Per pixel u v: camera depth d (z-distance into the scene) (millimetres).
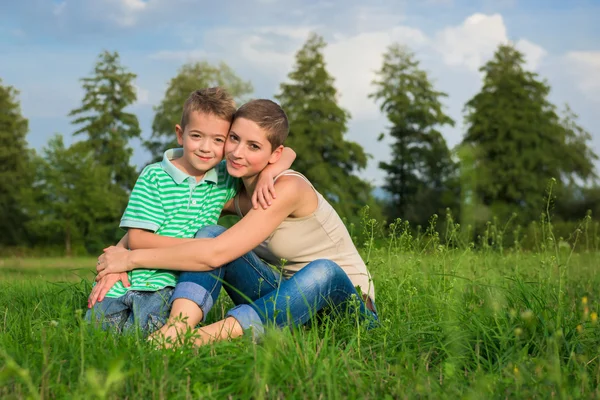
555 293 3770
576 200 41688
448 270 4516
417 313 3512
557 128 43406
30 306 4102
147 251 3170
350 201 43781
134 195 3328
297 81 46438
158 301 3178
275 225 3248
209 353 2670
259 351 2490
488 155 42688
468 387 2314
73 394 2111
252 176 3424
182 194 3367
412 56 47406
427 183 44500
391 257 4602
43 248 48375
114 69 54844
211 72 47312
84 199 45969
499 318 3104
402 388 2291
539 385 2270
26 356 2471
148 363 2400
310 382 2240
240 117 3227
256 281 3457
